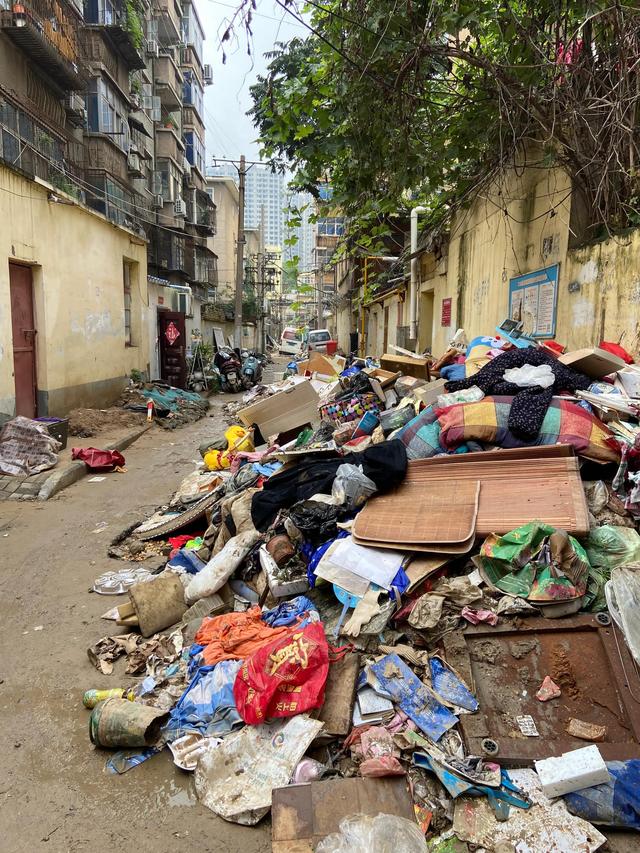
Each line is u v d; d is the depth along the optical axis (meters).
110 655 3.41
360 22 4.67
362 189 6.26
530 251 6.63
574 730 2.40
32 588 4.38
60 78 14.91
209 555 4.48
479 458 3.79
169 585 3.82
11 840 2.21
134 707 2.74
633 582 2.73
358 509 3.84
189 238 28.11
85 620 3.91
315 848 2.07
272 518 4.16
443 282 10.38
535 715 2.49
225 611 3.71
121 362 12.66
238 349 20.72
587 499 3.46
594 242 5.36
